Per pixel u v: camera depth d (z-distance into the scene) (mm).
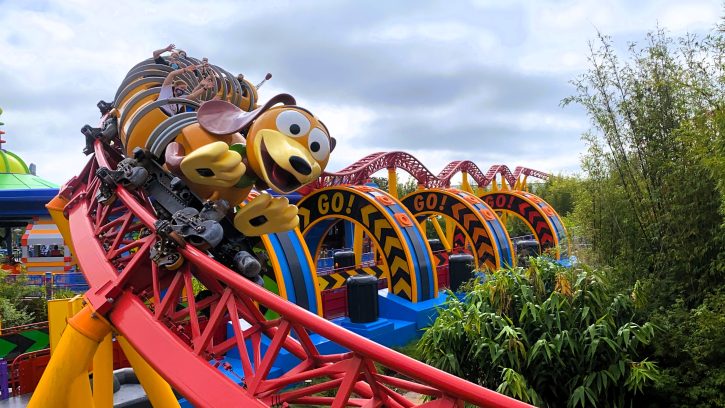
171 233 5430
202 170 5223
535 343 8414
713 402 7613
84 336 5875
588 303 8570
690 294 8992
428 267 17172
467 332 8602
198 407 4859
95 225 7160
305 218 18969
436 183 28391
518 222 39125
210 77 6660
